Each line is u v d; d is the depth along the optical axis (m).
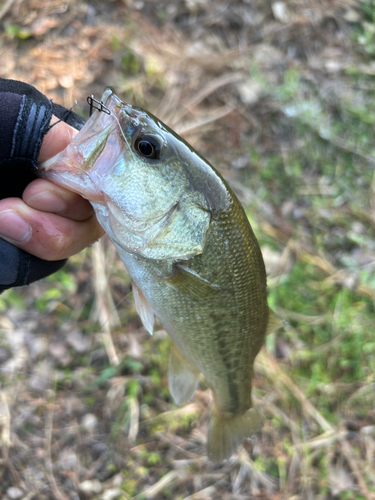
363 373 0.39
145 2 0.48
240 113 0.46
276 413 0.36
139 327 0.37
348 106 0.50
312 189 0.46
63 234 0.17
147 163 0.17
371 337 0.40
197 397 0.36
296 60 0.51
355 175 0.47
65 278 0.37
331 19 0.53
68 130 0.17
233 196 0.18
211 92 0.46
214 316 0.19
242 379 0.22
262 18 0.52
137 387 0.35
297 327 0.40
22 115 0.16
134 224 0.17
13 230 0.17
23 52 0.42
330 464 0.35
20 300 0.36
